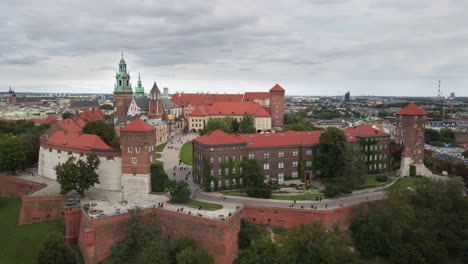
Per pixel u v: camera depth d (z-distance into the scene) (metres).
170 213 92.12
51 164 126.75
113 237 87.81
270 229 96.25
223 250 84.12
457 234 97.06
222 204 99.62
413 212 95.44
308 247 81.38
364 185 121.62
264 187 110.25
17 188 122.94
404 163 137.75
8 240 95.69
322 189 116.06
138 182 110.69
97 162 108.88
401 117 139.88
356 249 94.62
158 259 77.75
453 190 105.38
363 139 136.50
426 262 90.31
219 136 117.06
